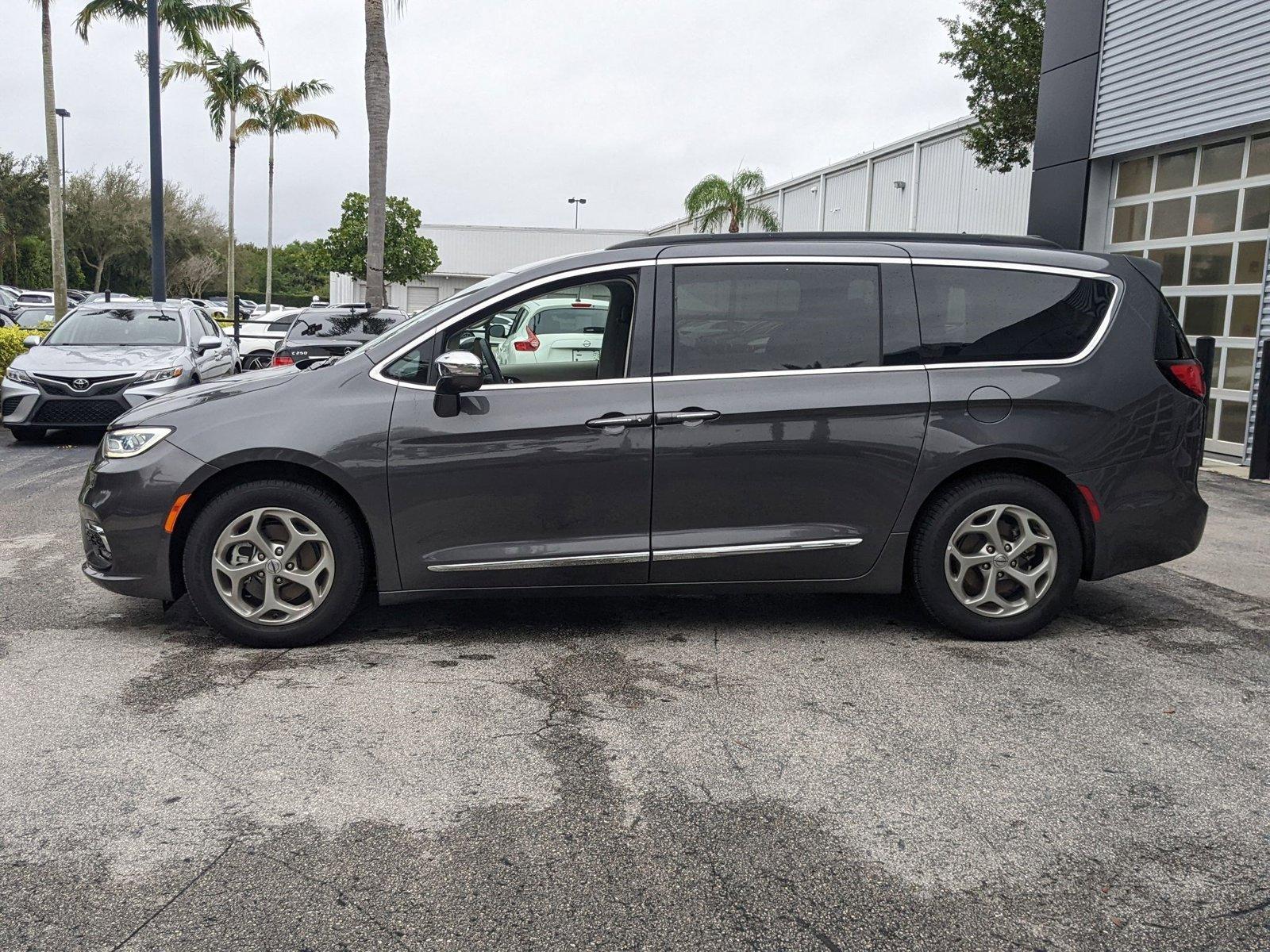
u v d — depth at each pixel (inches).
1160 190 416.8
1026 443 168.6
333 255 1604.3
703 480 166.4
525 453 163.6
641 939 91.2
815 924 93.7
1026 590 173.2
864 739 133.6
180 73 1331.2
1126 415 171.8
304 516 164.4
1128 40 416.5
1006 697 148.7
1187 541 177.6
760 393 166.2
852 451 167.5
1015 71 650.2
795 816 113.2
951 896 98.2
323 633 167.9
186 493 161.6
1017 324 172.2
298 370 176.1
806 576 171.6
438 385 162.7
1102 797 118.2
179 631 176.6
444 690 149.8
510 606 194.4
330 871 101.6
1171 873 102.3
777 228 1081.4
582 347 167.9
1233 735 135.8
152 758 126.1
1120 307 174.7
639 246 171.9
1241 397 382.0
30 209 1600.6
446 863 103.1
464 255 1982.0
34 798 115.6
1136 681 155.4
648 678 155.7
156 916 93.8
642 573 168.9
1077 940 91.6
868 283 170.6
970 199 823.7
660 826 110.9
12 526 263.7
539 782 120.9
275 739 131.9
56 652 165.2
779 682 154.3
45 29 674.8
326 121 1492.4
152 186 721.0
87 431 469.4
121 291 2086.6
